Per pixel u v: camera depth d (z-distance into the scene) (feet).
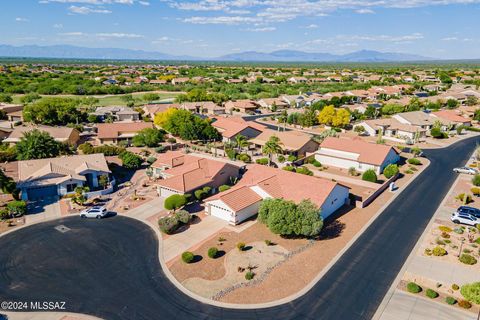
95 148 244.83
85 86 592.19
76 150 258.98
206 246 130.11
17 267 116.47
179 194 166.61
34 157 208.74
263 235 138.31
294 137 263.70
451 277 111.75
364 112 397.39
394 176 205.57
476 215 150.61
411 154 263.29
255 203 156.56
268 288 106.11
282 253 125.49
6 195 178.29
